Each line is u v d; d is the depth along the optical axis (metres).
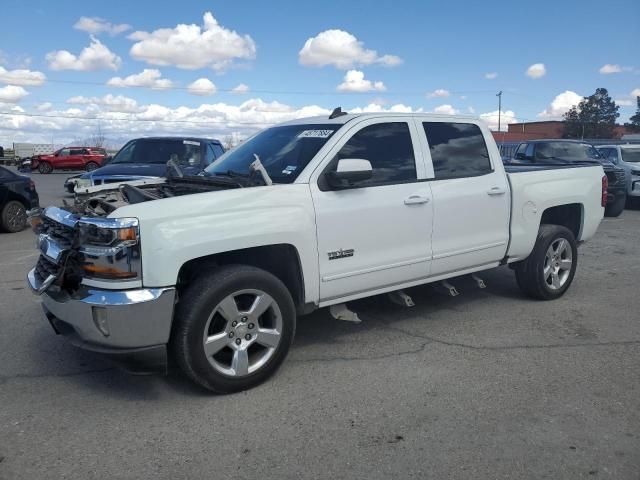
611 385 4.11
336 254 4.42
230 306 3.85
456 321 5.57
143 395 3.98
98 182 9.53
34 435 3.45
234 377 3.92
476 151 5.51
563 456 3.20
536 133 92.19
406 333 5.22
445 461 3.15
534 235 5.92
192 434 3.45
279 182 4.37
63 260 3.73
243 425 3.56
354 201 4.48
